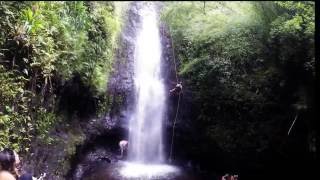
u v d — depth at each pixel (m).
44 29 6.57
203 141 8.58
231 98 8.27
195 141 8.66
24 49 6.14
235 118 8.29
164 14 10.73
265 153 8.15
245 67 8.40
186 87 8.73
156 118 8.88
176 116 8.73
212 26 9.43
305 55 7.66
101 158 8.09
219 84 8.41
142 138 8.76
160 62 9.38
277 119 8.07
